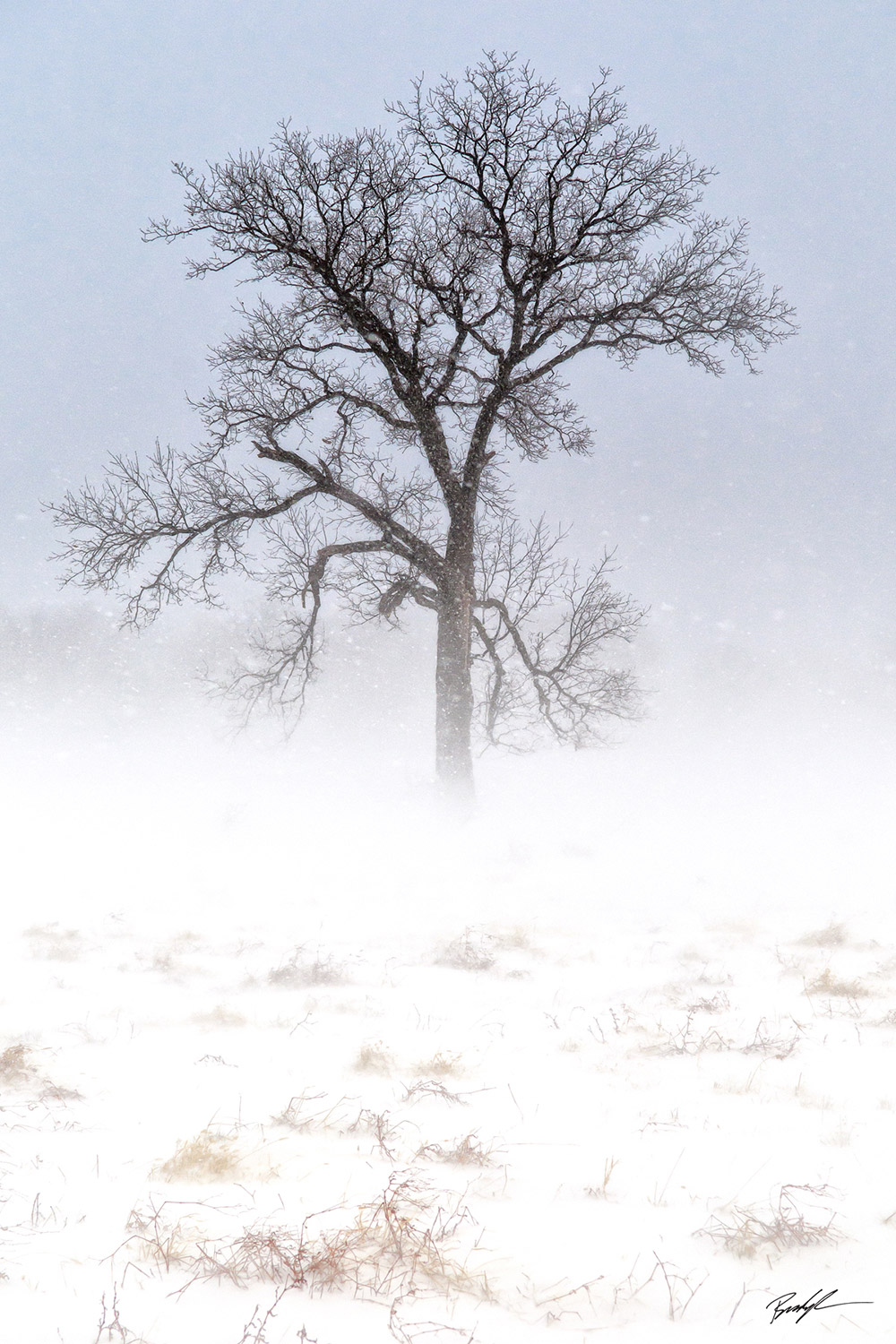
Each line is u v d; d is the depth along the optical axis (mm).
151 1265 8391
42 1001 19812
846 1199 9789
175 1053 15688
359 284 52688
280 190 53000
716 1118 12391
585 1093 13578
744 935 27516
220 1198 9852
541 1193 10062
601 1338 7277
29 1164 10797
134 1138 11695
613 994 20641
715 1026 17406
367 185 52969
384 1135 11695
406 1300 7883
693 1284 8109
